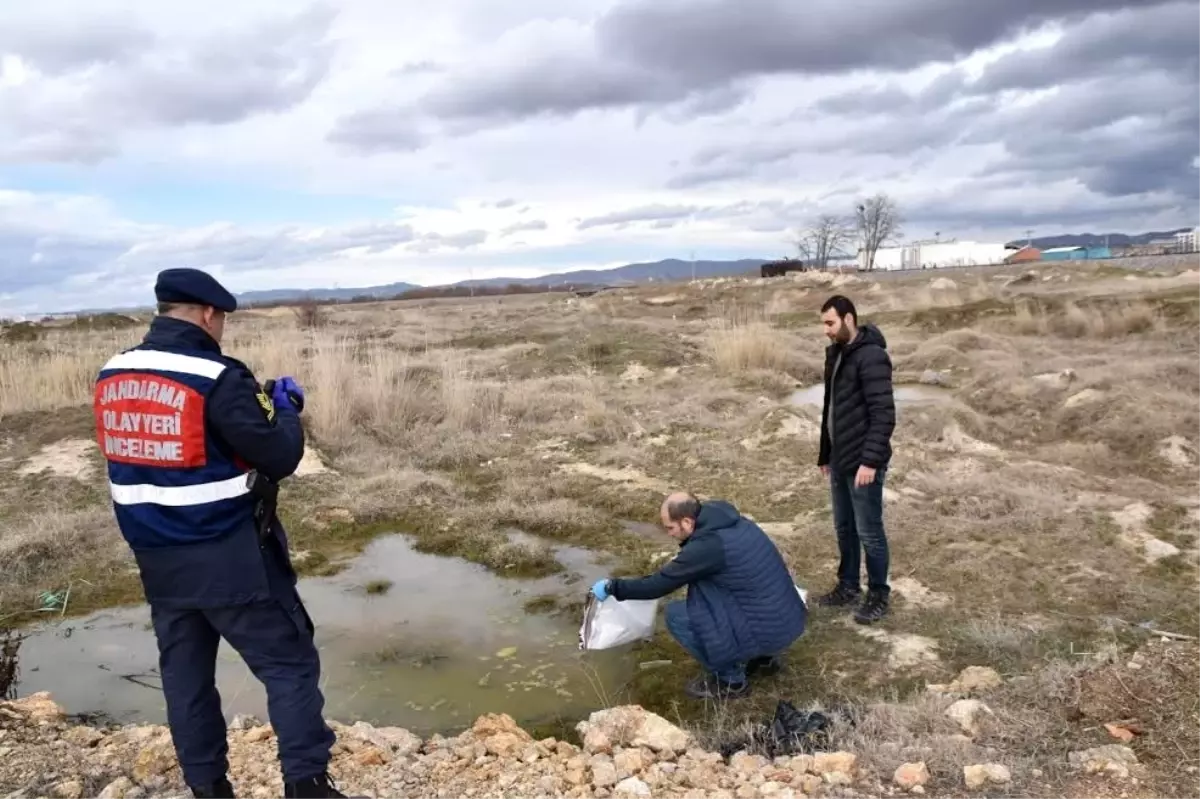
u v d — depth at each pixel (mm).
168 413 2557
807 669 4434
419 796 3289
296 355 12453
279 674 2785
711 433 9414
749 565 4180
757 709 4117
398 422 10375
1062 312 16609
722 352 13070
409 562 6492
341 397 10352
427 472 8695
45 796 3277
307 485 8141
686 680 4492
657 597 4359
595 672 4676
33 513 7453
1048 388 9812
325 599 5828
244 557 2641
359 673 4758
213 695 2896
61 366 11734
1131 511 6062
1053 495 6500
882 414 4660
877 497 4758
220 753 2904
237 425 2586
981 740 3576
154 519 2609
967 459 7711
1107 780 3199
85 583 6133
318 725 2838
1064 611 4840
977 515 6320
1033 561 5461
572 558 6395
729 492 7484
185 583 2645
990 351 13477
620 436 9562
